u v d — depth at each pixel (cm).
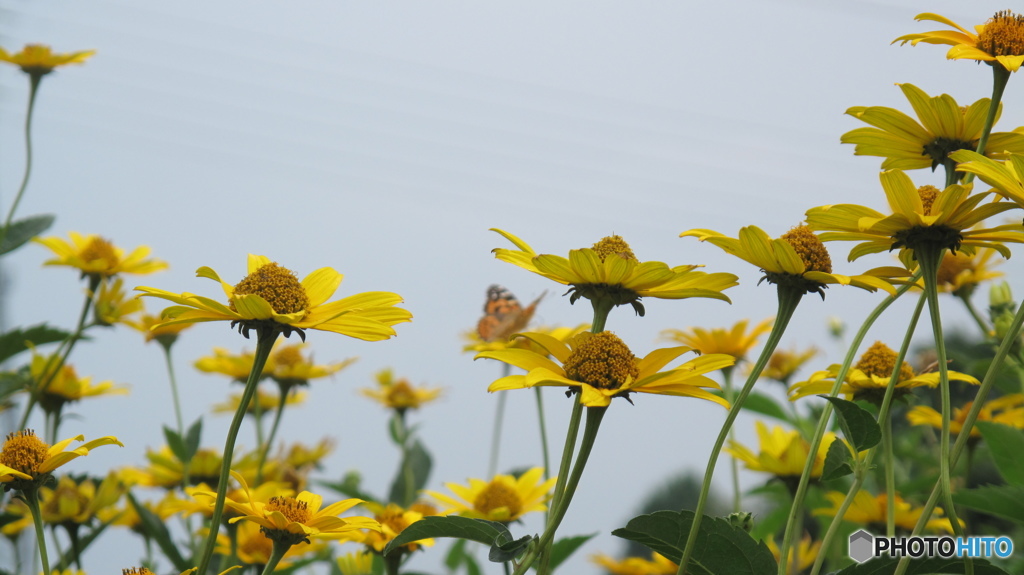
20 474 53
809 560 71
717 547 52
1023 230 52
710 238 53
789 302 53
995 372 50
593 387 52
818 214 53
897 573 51
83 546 70
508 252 55
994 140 55
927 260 52
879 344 61
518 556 52
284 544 54
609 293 54
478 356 53
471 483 71
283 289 55
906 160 57
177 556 69
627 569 71
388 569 66
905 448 73
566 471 52
